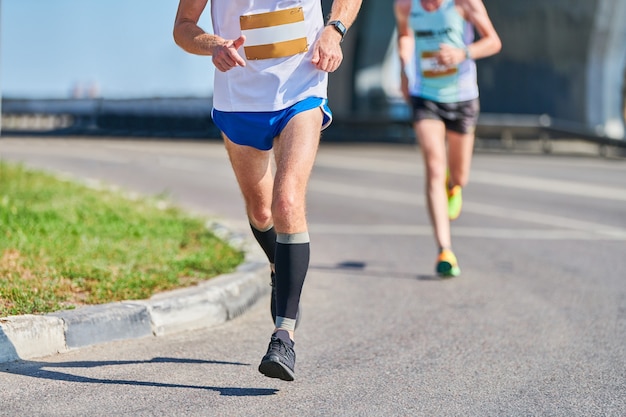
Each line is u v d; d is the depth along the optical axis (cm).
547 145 4616
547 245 1455
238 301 948
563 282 1148
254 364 742
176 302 862
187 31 680
